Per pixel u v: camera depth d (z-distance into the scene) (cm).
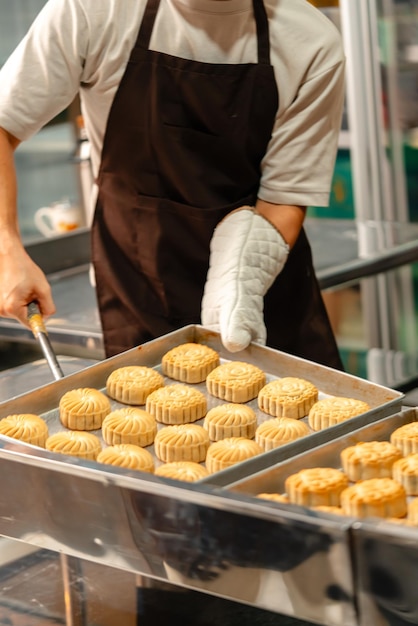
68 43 205
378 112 350
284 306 236
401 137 355
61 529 126
